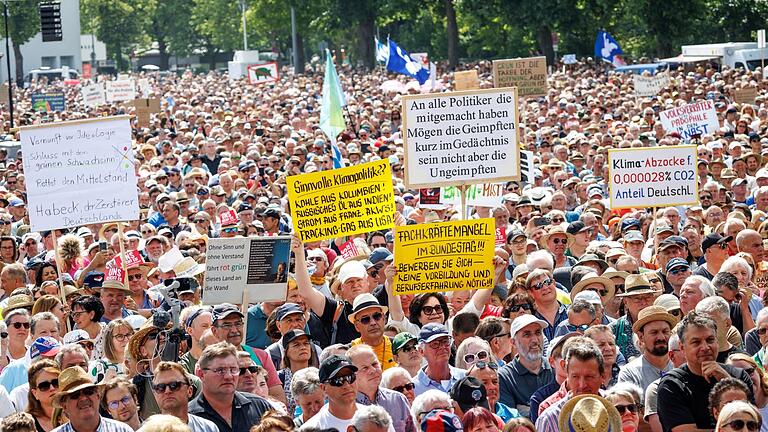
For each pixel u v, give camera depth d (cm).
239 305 1312
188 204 2225
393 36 10012
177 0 15238
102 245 1727
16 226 2208
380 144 3089
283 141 3288
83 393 928
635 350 1218
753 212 1830
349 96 5634
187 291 1451
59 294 1455
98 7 14588
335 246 1809
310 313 1303
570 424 858
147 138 3725
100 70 14225
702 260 1639
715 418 889
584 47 7838
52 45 12456
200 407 972
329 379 930
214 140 3272
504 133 1450
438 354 1081
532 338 1094
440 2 8969
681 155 1733
